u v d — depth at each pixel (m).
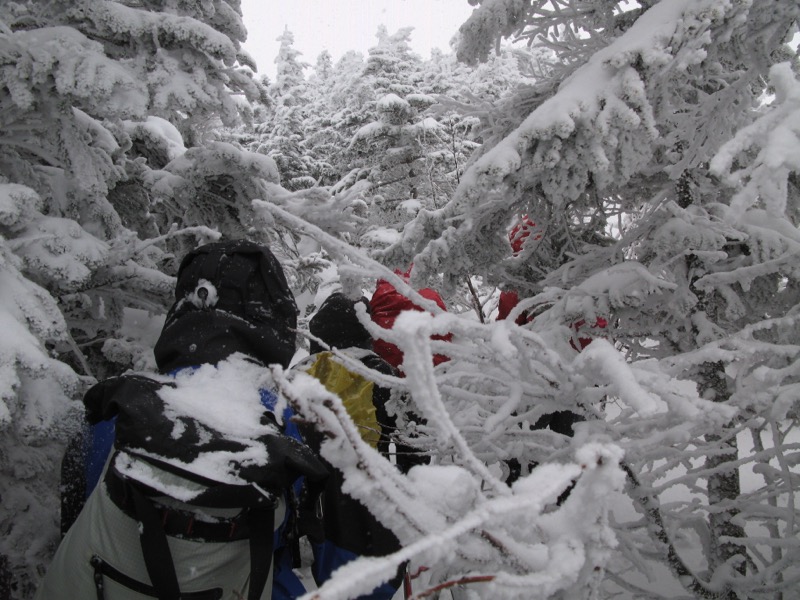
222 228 3.31
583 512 0.82
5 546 1.93
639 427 1.92
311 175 20.53
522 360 1.76
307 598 0.57
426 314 0.80
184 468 1.19
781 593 2.23
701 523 2.64
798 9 2.26
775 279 2.89
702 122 2.54
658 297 2.88
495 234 3.28
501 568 0.91
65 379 1.75
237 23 3.68
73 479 1.56
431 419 0.83
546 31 3.33
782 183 1.18
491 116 3.46
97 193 2.73
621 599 2.64
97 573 1.22
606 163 2.30
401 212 13.95
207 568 1.22
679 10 2.25
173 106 2.67
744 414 2.48
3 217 1.93
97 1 2.69
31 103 2.26
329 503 1.52
